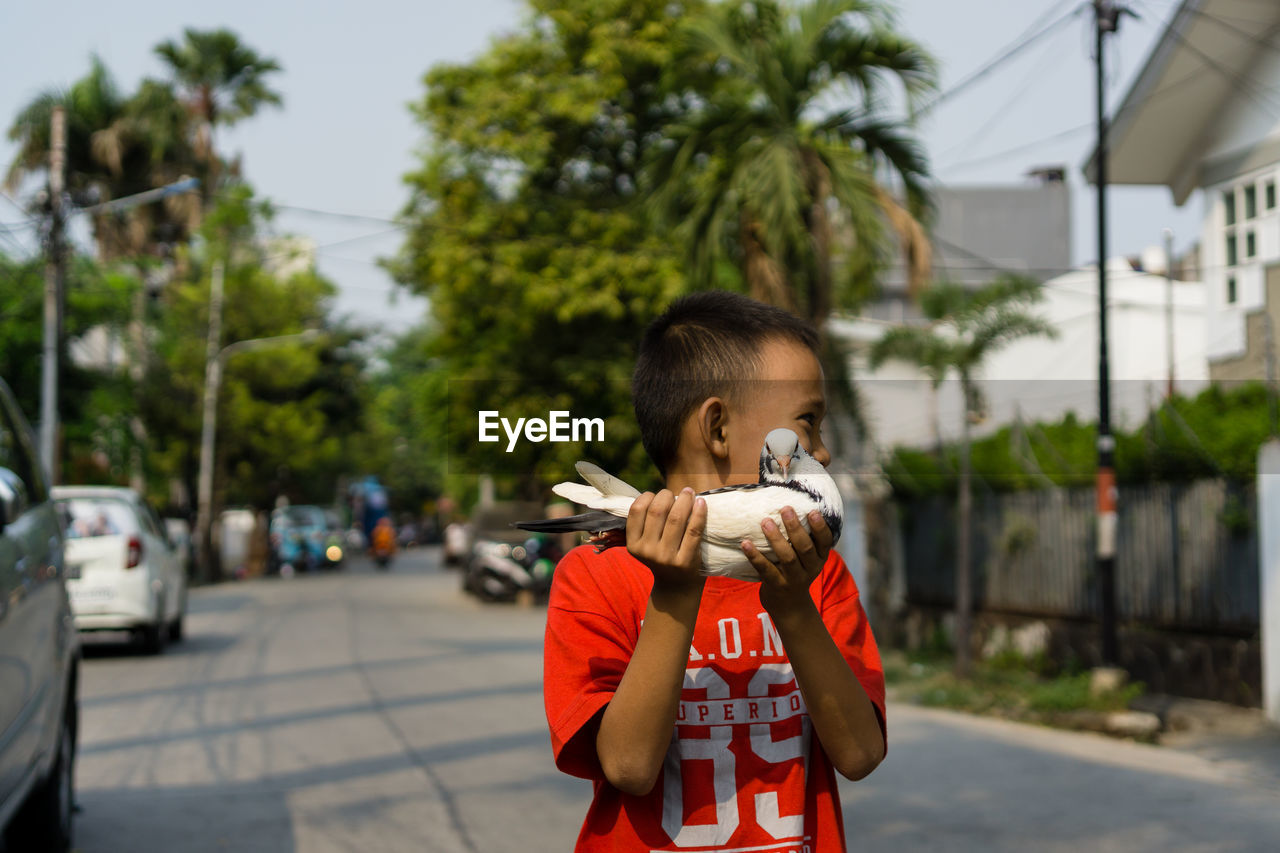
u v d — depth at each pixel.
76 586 12.11
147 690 10.16
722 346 1.71
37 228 18.75
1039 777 6.54
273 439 35.81
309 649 13.63
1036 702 9.00
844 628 1.89
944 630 13.64
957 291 11.45
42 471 5.20
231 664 12.06
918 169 12.29
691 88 12.84
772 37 12.15
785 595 1.51
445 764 7.01
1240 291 13.67
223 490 35.34
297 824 5.61
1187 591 9.45
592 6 18.78
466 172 19.77
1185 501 9.48
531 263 18.55
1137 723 7.84
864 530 15.34
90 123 34.22
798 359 1.72
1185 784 6.27
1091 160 14.41
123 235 34.69
